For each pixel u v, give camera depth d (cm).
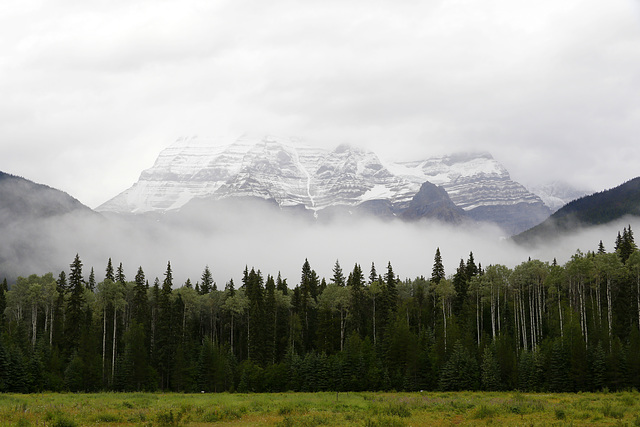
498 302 13575
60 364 11981
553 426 4812
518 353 11900
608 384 9725
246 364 12331
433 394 9512
